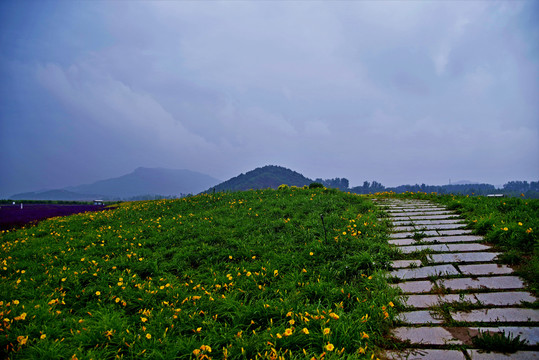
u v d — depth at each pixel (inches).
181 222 384.8
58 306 173.2
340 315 134.3
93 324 145.3
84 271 219.0
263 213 390.3
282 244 263.6
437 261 196.4
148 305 165.5
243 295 174.7
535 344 109.7
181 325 141.0
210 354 118.3
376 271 187.0
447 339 119.6
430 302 149.6
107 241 327.6
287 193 573.0
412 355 112.5
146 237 332.8
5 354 124.2
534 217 244.8
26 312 151.9
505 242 207.5
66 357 119.1
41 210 853.2
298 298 158.7
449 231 257.8
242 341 121.6
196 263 243.1
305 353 111.0
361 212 374.0
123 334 130.8
